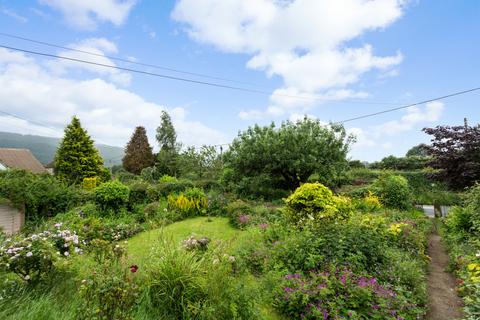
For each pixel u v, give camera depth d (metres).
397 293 3.64
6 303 2.59
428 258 5.59
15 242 3.26
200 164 20.14
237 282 3.16
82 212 9.43
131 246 6.41
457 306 3.73
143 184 12.33
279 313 3.38
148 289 2.89
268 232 6.36
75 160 19.03
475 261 4.21
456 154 9.04
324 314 3.06
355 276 3.80
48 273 3.15
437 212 11.27
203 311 2.67
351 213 7.22
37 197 9.32
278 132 14.30
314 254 4.38
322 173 13.78
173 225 9.32
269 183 15.09
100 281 2.45
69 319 2.29
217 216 10.97
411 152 29.25
